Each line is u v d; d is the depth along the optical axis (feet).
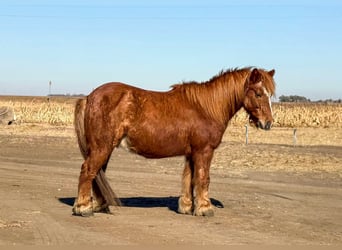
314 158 64.18
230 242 25.35
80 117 31.04
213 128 31.37
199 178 31.50
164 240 25.50
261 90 31.40
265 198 39.58
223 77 32.01
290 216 32.76
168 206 35.58
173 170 56.03
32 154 70.64
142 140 30.71
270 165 58.95
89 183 30.78
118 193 41.16
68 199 37.65
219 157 65.41
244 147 76.95
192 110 31.27
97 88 31.09
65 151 74.59
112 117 29.99
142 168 57.41
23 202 35.88
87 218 30.60
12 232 26.71
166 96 31.55
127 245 24.30
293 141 88.79
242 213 33.40
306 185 46.32
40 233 26.61
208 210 31.71
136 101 30.53
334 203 37.76
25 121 138.00
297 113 133.80
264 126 31.50
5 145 80.43
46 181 47.14
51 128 119.24
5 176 49.73
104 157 30.30
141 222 29.91
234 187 44.78
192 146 31.40
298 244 25.27
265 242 25.55
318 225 30.25
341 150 74.23
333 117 132.26
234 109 32.27
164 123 30.73
